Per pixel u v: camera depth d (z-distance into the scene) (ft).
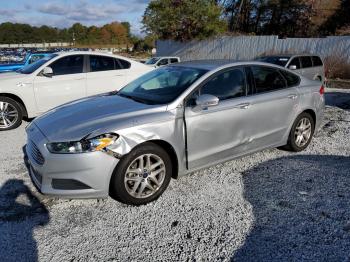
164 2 83.56
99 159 10.32
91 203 11.55
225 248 9.07
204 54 79.66
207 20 79.05
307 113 16.55
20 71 23.71
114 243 9.35
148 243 9.34
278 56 39.40
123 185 10.89
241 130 13.57
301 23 92.53
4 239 9.50
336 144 18.01
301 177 13.56
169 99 12.19
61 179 10.48
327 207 11.15
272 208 11.11
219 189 12.51
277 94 14.78
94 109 12.36
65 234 9.77
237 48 71.97
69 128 10.90
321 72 41.19
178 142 11.83
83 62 23.73
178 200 11.71
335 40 56.39
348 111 27.12
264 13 104.42
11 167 14.80
